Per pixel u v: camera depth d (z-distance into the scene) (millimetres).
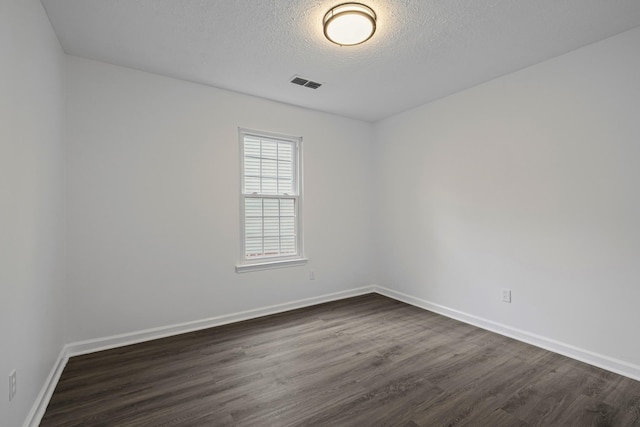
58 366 2158
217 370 2236
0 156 1301
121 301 2656
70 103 2459
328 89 3207
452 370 2236
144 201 2760
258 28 2127
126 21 2043
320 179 3916
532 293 2668
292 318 3340
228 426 1650
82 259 2496
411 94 3344
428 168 3611
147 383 2062
